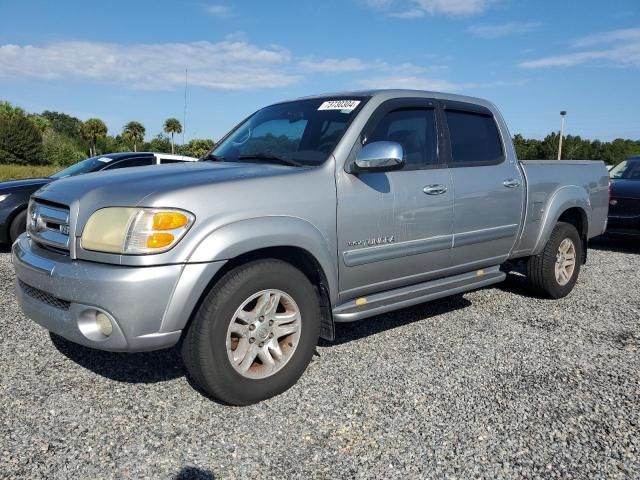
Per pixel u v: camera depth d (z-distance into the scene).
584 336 4.38
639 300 5.54
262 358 3.14
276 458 2.58
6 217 7.21
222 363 2.94
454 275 4.48
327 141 3.68
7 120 57.22
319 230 3.32
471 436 2.80
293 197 3.22
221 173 3.23
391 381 3.44
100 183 3.09
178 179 3.06
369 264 3.67
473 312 4.98
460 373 3.59
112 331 2.74
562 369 3.69
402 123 4.03
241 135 4.38
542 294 5.44
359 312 3.60
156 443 2.69
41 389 3.25
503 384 3.43
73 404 3.07
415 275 4.07
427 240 4.02
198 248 2.81
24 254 3.24
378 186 3.68
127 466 2.50
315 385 3.37
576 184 5.50
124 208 2.81
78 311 2.82
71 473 2.44
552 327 4.59
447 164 4.26
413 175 3.94
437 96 4.39
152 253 2.74
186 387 3.32
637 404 3.19
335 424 2.90
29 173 33.69
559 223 5.40
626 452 2.68
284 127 4.08
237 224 2.95
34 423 2.86
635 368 3.74
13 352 3.80
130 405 3.08
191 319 2.95
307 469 2.50
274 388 3.17
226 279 2.96
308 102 4.27
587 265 7.41
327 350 3.96
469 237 4.35
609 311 5.11
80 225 2.90
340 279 3.52
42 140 59.84
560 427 2.91
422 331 4.42
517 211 4.79
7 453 2.57
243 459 2.57
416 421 2.94
